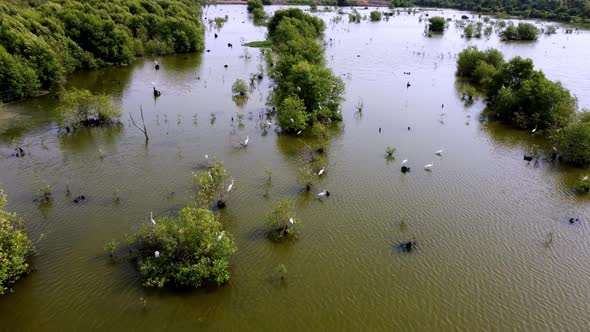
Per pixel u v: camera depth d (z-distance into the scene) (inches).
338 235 1509.6
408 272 1342.3
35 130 2411.4
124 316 1150.3
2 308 1171.3
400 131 2490.2
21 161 2030.0
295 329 1130.0
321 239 1486.2
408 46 5132.9
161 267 1246.3
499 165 2068.2
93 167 1982.0
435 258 1401.3
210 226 1300.4
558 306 1221.1
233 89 3063.5
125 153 2137.1
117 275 1285.7
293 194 1769.2
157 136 2361.0
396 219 1608.0
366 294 1252.5
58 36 3538.4
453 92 3287.4
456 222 1594.5
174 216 1583.4
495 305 1222.3
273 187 1824.6
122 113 2711.6
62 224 1531.7
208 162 2043.6
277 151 2194.9
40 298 1204.5
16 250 1234.6
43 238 1450.5
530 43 5364.2
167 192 1760.6
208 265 1240.2
